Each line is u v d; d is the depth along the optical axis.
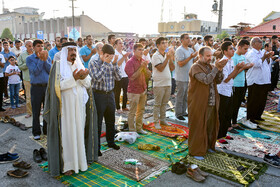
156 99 5.52
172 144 4.79
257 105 5.83
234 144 4.79
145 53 5.01
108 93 4.21
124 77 6.95
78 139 3.53
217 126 4.30
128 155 4.27
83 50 7.03
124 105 7.18
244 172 3.71
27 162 4.02
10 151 4.43
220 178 3.57
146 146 4.53
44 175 3.62
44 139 5.00
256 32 35.09
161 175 3.64
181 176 3.63
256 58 5.56
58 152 3.46
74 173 3.67
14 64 7.19
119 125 5.75
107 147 4.58
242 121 6.13
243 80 5.36
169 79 5.49
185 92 6.42
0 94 6.86
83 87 3.63
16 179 3.50
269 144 4.81
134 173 3.65
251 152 4.43
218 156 4.27
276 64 8.95
